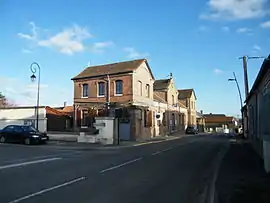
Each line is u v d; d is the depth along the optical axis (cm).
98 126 3003
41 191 894
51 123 3938
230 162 1594
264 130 1662
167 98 5403
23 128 2967
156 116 4666
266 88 1580
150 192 892
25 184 997
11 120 3828
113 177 1133
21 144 2894
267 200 803
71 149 2444
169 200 802
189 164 1504
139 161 1617
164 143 3203
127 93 3847
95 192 884
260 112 1877
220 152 2152
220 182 1052
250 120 2977
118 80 3925
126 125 3809
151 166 1428
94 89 4053
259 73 1565
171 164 1500
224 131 8375
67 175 1173
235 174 1216
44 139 2923
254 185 1001
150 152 2158
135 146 2797
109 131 2964
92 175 1175
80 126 4091
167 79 5634
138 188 945
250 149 2400
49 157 1806
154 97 4884
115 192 887
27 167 1385
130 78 3850
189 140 3762
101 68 4247
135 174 1202
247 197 839
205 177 1146
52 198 810
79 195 846
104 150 2366
